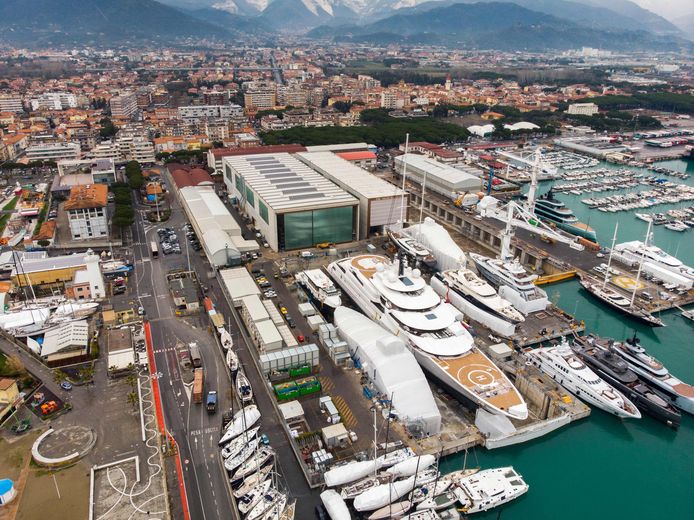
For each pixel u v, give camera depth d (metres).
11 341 142.12
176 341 140.75
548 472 109.62
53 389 121.56
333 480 95.38
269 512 90.81
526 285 168.88
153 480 97.12
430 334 135.12
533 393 129.38
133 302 160.62
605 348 143.62
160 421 111.62
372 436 109.31
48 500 92.44
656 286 187.75
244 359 133.62
